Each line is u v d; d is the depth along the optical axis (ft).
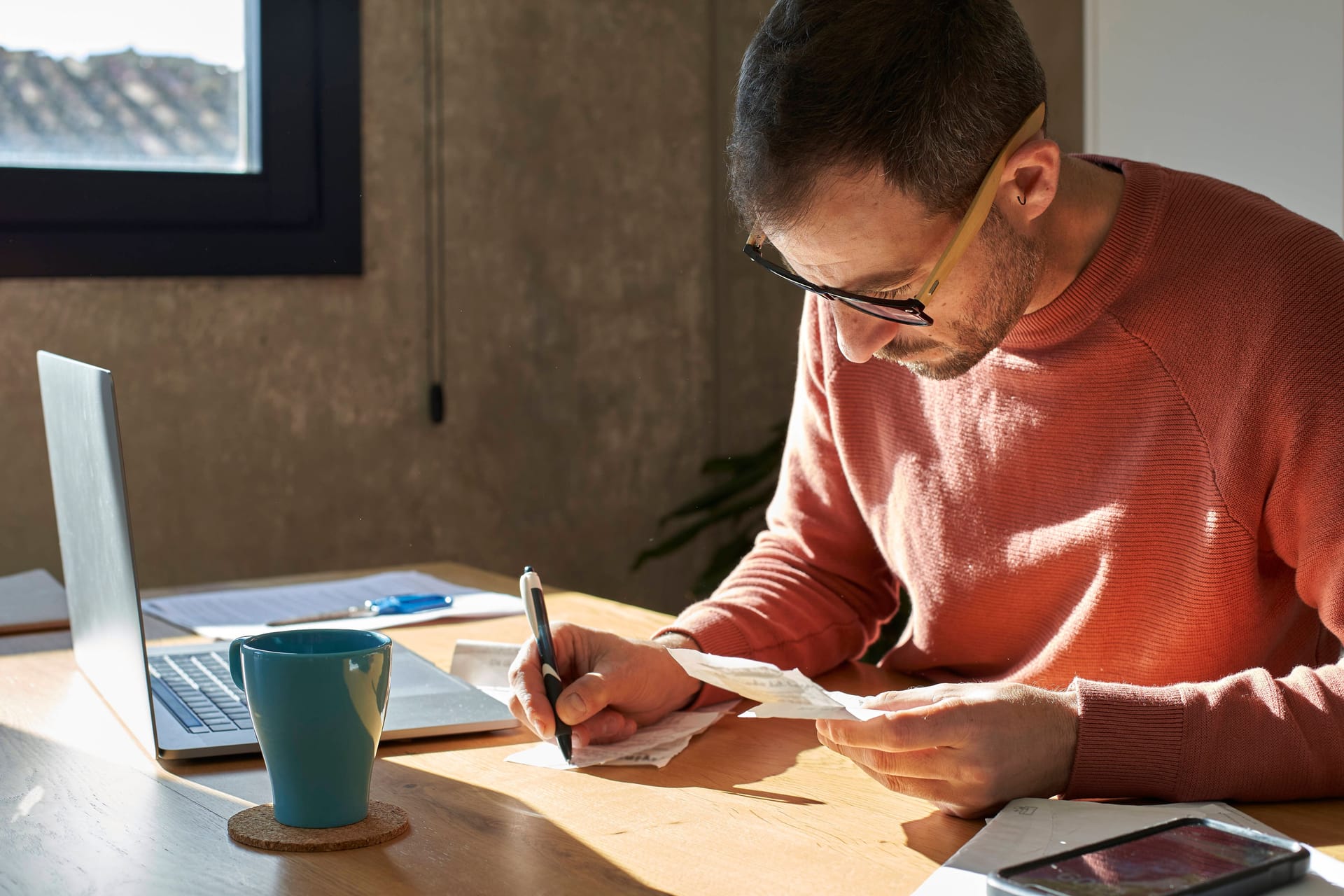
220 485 9.43
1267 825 2.71
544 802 2.95
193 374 9.29
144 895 2.39
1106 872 2.27
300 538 9.75
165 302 9.16
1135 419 3.76
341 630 2.85
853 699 3.11
